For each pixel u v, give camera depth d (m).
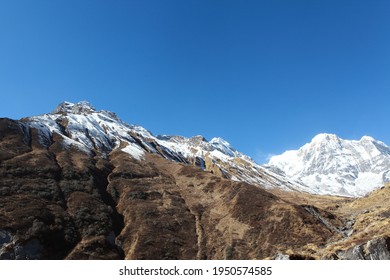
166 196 114.25
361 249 53.88
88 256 74.88
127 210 100.31
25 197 85.81
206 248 89.12
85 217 87.25
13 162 101.00
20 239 71.06
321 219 101.12
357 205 123.44
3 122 128.25
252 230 95.31
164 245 86.25
